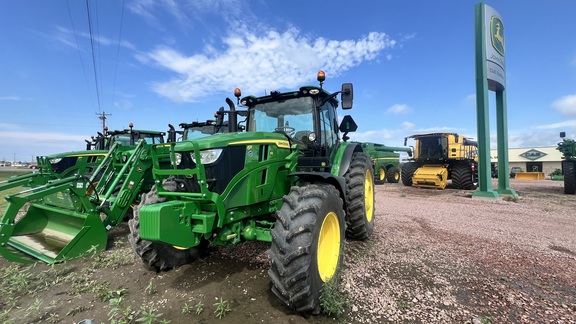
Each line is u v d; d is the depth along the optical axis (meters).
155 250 3.50
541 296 3.03
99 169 5.44
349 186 4.62
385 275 3.49
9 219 4.02
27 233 4.76
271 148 3.44
